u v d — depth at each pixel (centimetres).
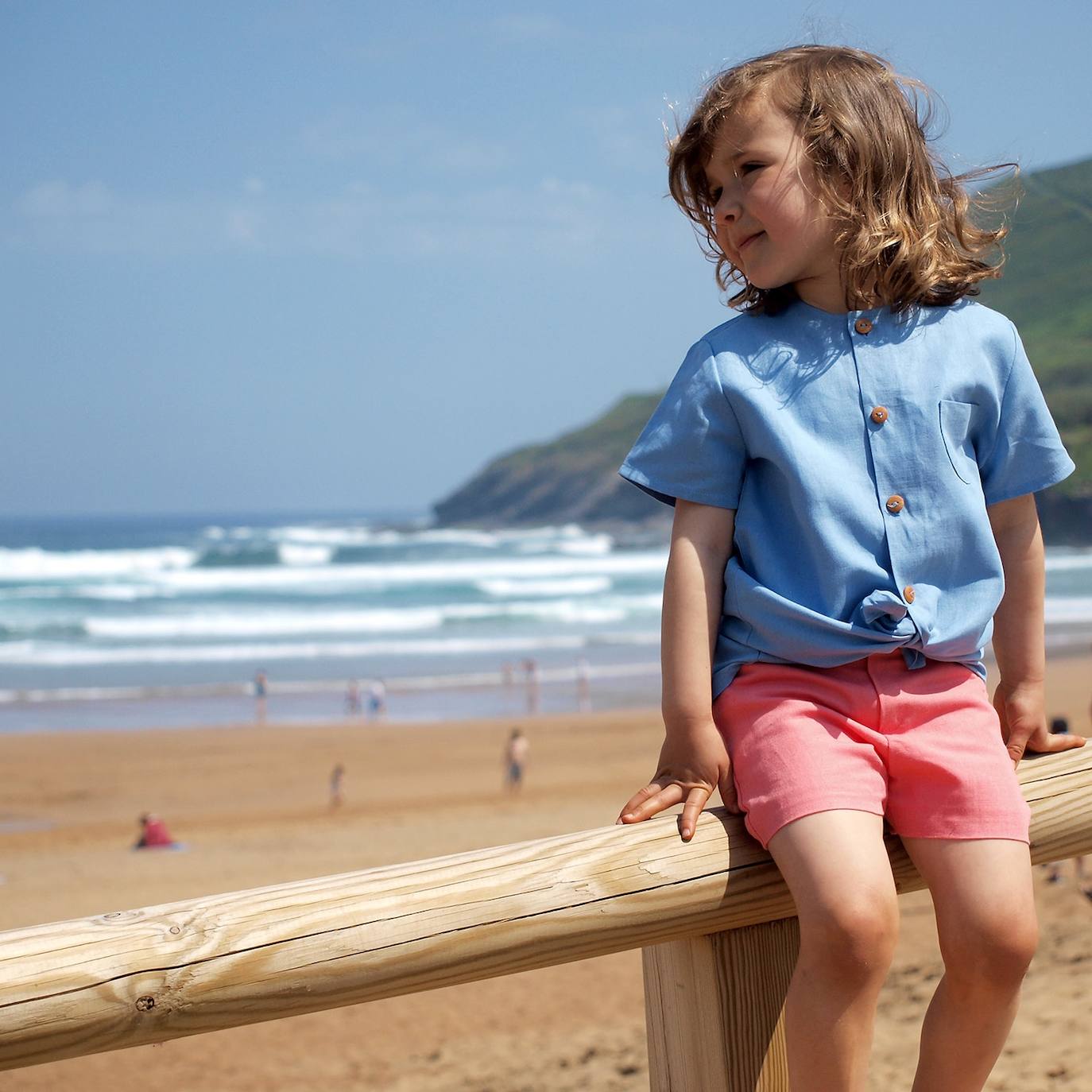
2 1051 132
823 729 174
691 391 192
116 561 6631
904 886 180
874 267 188
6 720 3048
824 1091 160
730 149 193
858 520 182
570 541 10600
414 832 1631
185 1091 654
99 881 1366
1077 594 5372
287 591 5719
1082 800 190
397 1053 694
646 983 189
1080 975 603
